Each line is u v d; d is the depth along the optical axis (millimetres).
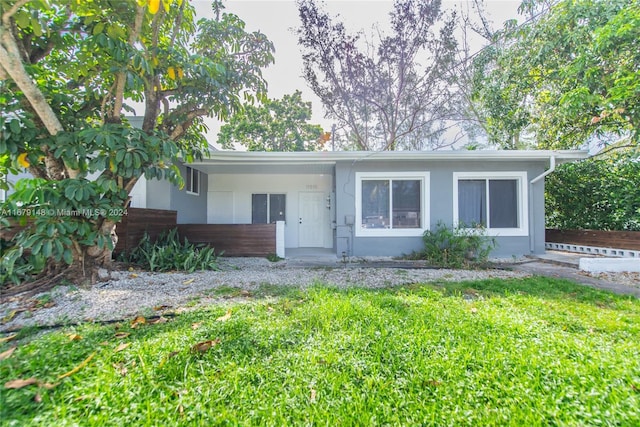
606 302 3500
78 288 4070
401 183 7703
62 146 3695
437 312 2998
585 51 6684
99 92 4695
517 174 7484
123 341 2363
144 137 4035
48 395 1657
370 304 3223
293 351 2182
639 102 5996
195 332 2479
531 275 5230
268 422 1488
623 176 7367
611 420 1472
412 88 11695
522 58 8461
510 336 2426
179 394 1689
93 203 3922
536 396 1663
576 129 8234
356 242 7609
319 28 11258
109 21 3836
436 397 1672
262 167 8906
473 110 11648
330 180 10664
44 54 4207
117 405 1592
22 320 2979
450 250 6738
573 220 8523
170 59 4359
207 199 10359
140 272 5188
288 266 6316
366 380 1821
